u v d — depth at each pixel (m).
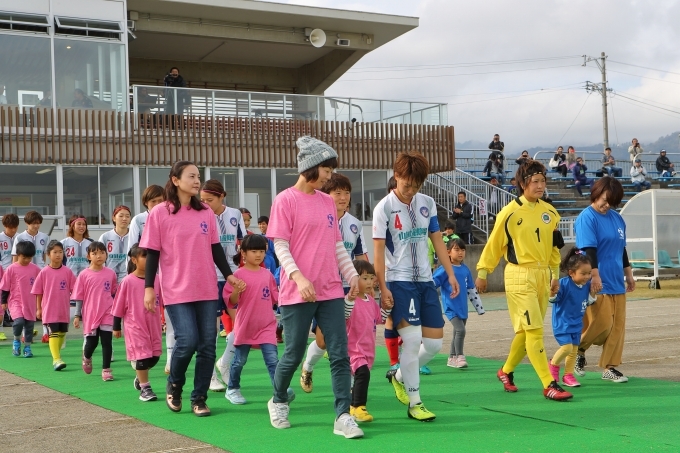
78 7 19.66
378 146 22.59
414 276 6.01
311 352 7.21
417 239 6.04
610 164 32.53
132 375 8.95
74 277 9.79
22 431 6.09
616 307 7.64
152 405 6.97
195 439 5.57
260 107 21.31
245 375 8.66
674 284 22.36
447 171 24.38
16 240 12.48
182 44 24.47
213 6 22.38
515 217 6.89
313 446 5.25
